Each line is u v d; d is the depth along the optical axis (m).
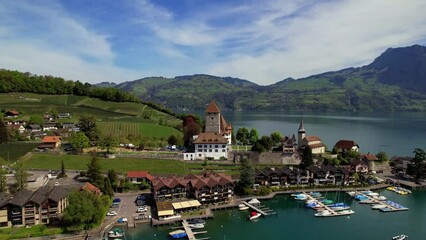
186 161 199.12
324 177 177.75
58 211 122.62
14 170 166.88
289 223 132.00
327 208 146.12
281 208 148.50
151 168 184.12
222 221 132.12
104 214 127.50
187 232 117.62
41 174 167.25
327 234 122.62
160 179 153.12
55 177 163.25
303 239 118.00
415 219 137.00
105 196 138.00
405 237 119.38
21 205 117.12
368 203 154.62
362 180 182.88
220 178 153.62
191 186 148.75
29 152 193.75
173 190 145.12
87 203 118.88
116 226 122.56
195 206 139.12
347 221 134.75
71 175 167.88
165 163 192.75
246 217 136.50
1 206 116.38
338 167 184.50
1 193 126.81
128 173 164.62
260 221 133.38
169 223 125.94
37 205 119.81
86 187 137.25
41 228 116.44
